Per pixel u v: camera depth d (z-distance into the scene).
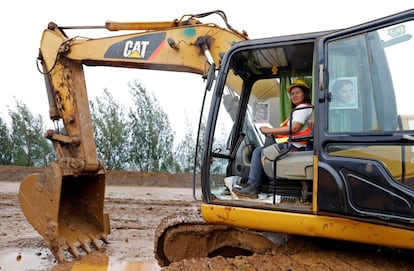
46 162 25.30
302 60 4.20
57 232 5.05
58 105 5.73
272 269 3.24
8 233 6.98
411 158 2.92
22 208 5.19
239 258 3.54
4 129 25.02
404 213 2.87
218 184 4.12
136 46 5.41
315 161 3.24
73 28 5.89
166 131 24.98
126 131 24.61
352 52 3.28
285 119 4.53
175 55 5.20
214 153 4.04
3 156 24.92
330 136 3.19
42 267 5.12
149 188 18.48
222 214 3.63
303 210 3.30
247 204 3.59
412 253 3.50
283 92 4.56
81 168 5.40
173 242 4.34
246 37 4.94
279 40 3.70
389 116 3.08
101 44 5.59
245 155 4.49
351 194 3.05
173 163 24.62
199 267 3.39
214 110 3.93
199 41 5.05
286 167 3.63
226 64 3.95
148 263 5.27
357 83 3.22
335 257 3.44
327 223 3.19
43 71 5.93
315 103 3.34
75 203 5.93
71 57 5.71
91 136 5.74
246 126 4.65
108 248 5.89
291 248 3.72
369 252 3.57
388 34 3.15
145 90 25.03
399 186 2.91
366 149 3.06
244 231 4.05
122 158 24.48
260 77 4.68
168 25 5.47
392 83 3.11
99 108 24.64
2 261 5.36
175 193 16.03
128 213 9.61
